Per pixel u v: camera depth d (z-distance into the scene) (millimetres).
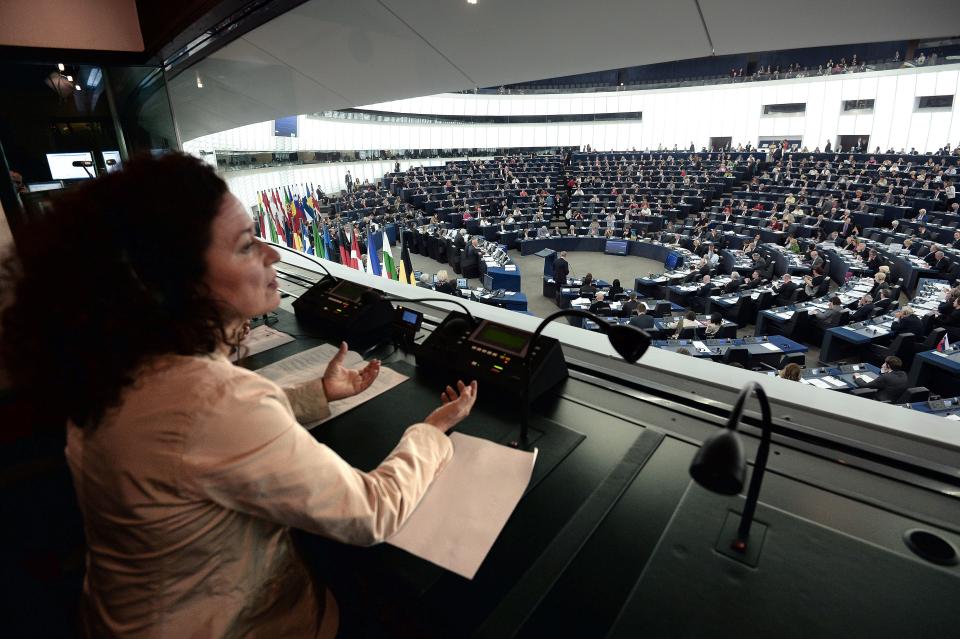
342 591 747
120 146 2236
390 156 19047
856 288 7012
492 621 569
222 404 428
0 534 1062
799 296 7184
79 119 2109
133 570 465
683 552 649
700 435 910
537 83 21828
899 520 695
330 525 485
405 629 621
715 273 9320
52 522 1118
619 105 19969
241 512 484
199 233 438
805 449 856
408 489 584
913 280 7766
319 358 1269
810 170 14047
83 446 450
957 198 10578
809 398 1006
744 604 576
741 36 1739
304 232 9727
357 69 2953
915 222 9852
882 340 5500
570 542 671
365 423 954
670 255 10273
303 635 616
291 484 452
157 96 2266
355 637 704
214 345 473
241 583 521
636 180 16344
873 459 824
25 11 1866
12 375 421
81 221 396
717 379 1104
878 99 14992
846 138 15969
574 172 17984
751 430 916
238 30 1785
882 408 965
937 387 4676
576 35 2090
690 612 569
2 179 1893
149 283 420
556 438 900
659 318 6664
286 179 14523
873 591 586
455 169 18891
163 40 1941
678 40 1908
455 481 792
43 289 391
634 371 1174
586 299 7449
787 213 11273
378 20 2168
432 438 695
